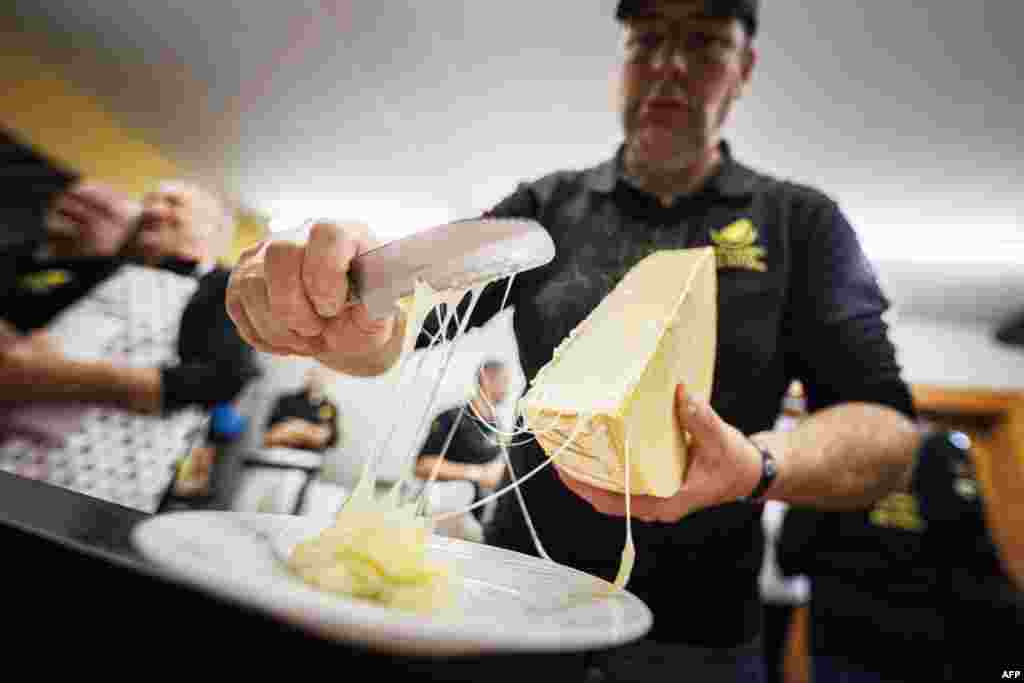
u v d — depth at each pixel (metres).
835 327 0.69
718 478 0.50
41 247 1.93
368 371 0.66
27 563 0.32
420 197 2.86
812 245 0.74
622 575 0.42
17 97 2.32
